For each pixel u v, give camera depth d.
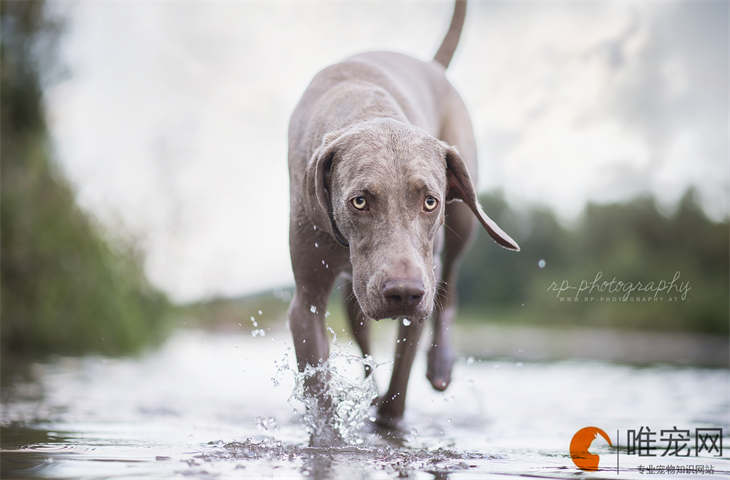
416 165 4.76
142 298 17.70
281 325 23.00
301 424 6.53
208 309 22.50
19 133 15.14
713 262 26.89
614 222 29.36
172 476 3.79
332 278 5.71
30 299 14.23
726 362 14.73
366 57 6.59
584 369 12.99
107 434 5.55
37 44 15.60
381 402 6.34
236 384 10.09
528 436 5.99
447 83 7.28
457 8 8.14
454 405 8.11
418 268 4.50
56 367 11.49
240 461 4.33
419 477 3.95
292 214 5.70
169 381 10.26
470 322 35.25
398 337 6.21
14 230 13.99
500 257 36.94
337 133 5.18
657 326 26.52
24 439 5.20
